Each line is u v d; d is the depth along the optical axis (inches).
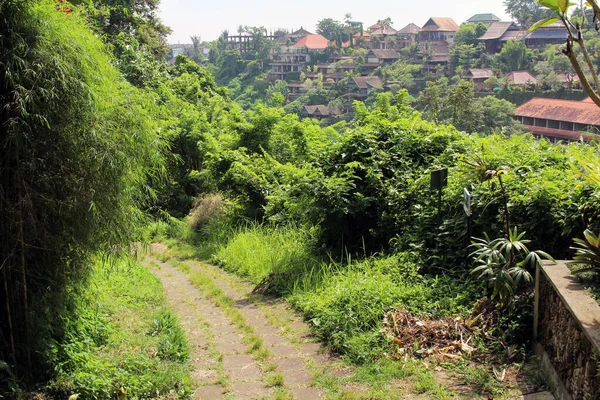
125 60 824.3
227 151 496.7
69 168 169.6
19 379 162.9
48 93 159.2
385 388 174.2
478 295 221.8
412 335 203.9
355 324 218.2
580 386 141.5
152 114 216.2
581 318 140.3
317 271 295.4
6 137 157.2
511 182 245.6
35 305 172.6
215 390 181.8
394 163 335.0
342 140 347.6
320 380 184.5
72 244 178.1
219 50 3036.4
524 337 190.5
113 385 171.5
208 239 456.1
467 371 177.9
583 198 215.2
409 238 281.1
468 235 245.4
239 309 272.2
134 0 967.0
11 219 159.6
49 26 164.6
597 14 121.7
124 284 286.7
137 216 202.4
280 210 413.7
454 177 278.1
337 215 315.3
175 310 270.8
